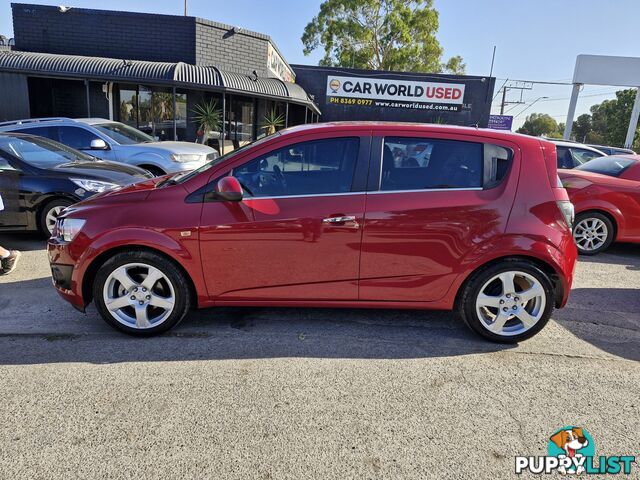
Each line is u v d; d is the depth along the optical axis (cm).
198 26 1509
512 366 322
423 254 337
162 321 346
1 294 437
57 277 350
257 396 278
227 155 358
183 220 331
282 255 337
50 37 1493
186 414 259
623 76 2386
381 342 353
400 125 346
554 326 393
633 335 380
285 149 339
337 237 333
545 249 332
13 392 276
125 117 1473
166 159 822
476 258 335
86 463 221
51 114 1432
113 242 330
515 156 341
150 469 218
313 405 271
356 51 3334
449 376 307
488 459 232
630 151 1497
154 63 1347
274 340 352
